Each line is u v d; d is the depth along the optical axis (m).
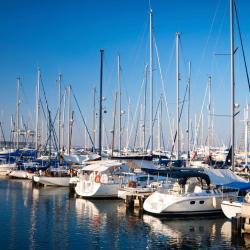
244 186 27.42
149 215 30.20
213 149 68.31
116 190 37.62
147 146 54.09
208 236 24.12
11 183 54.09
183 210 28.92
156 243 22.66
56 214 30.77
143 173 38.75
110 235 24.33
